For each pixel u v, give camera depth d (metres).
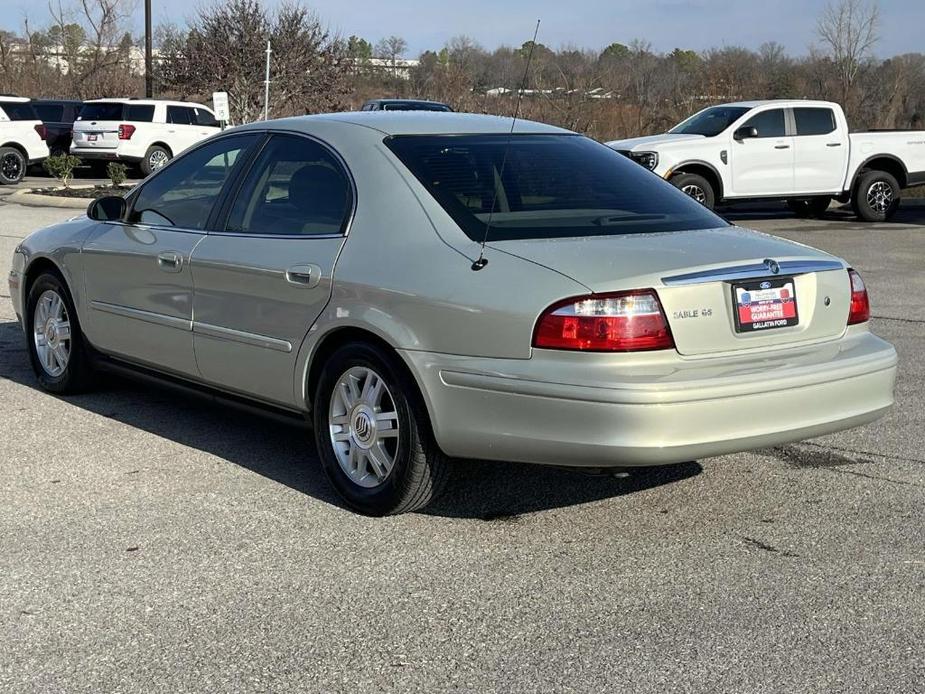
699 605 3.89
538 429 4.17
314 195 5.09
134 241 5.91
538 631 3.69
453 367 4.33
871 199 18.56
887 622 3.75
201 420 6.25
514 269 4.27
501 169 4.91
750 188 17.80
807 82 34.44
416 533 4.57
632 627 3.71
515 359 4.20
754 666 3.44
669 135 18.12
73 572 4.14
